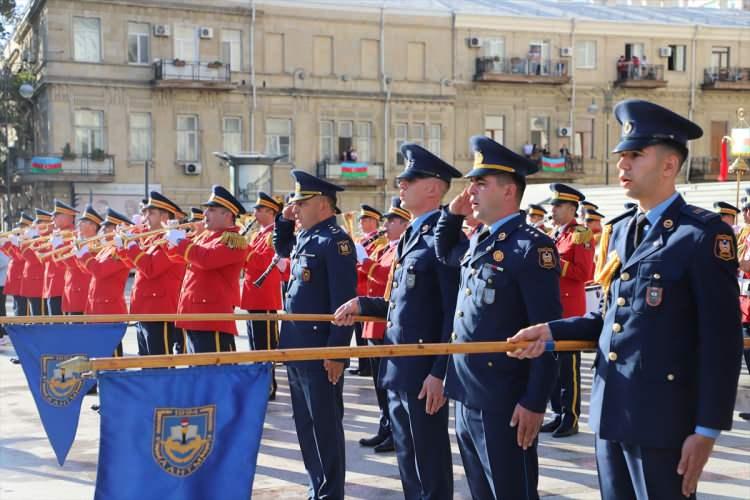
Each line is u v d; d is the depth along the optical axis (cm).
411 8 3459
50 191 3062
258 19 3241
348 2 3378
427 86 3494
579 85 3703
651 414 304
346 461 630
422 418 452
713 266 296
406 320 460
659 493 305
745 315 849
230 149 3256
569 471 600
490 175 389
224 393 338
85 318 517
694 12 4222
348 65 3388
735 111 3862
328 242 518
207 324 707
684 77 3809
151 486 326
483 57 3559
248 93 3250
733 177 2409
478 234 402
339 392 518
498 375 379
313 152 3366
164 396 329
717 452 645
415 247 468
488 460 382
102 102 3067
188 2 3134
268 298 918
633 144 312
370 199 3462
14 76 3244
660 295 305
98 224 1051
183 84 3105
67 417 553
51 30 2980
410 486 470
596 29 3694
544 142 3681
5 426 742
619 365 314
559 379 711
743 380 936
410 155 477
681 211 311
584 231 764
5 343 1250
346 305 477
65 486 573
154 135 3144
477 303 387
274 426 741
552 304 371
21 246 1229
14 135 3481
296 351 328
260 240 923
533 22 3597
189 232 870
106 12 3042
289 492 557
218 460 336
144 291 795
